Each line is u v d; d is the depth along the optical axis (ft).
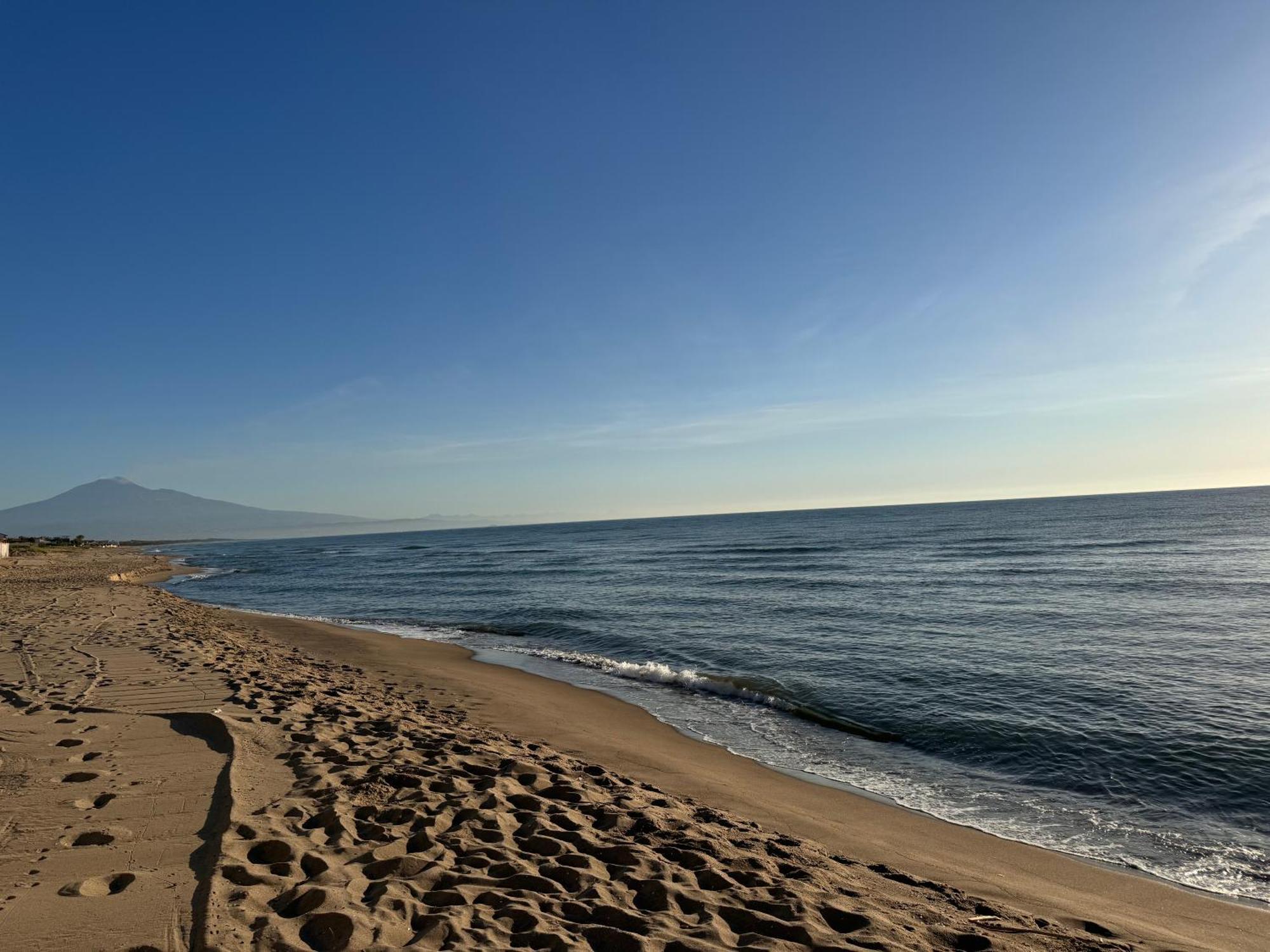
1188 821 23.09
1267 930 15.89
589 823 17.31
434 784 18.49
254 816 15.42
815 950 11.53
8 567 164.86
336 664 46.93
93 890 11.71
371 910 11.50
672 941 11.41
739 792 24.29
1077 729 32.22
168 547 528.22
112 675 31.42
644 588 100.53
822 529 290.56
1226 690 37.60
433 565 187.32
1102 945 13.14
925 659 47.91
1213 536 157.69
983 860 19.62
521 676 45.60
